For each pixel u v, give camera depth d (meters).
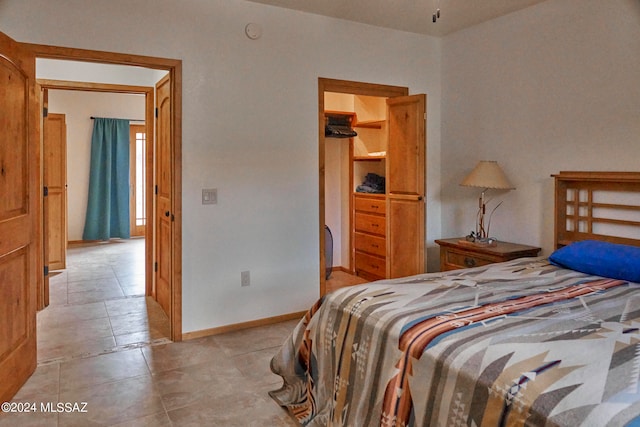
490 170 3.51
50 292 4.65
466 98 4.11
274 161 3.59
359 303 1.98
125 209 8.16
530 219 3.57
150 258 4.51
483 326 1.64
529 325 1.64
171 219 3.27
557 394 1.18
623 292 2.13
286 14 3.57
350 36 3.86
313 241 3.81
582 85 3.17
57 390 2.51
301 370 2.31
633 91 2.88
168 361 2.91
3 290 2.32
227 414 2.27
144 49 3.07
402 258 4.02
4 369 2.32
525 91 3.57
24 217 2.56
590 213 3.10
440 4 3.47
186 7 3.19
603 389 1.18
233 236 3.46
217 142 3.35
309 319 2.28
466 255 3.59
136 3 3.03
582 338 1.51
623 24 2.93
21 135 2.54
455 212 4.28
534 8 3.48
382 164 5.41
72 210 7.78
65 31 2.84
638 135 2.86
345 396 1.87
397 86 4.14
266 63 3.51
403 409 1.55
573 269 2.60
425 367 1.51
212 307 3.41
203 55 3.26
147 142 4.45
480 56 3.94
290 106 3.63
